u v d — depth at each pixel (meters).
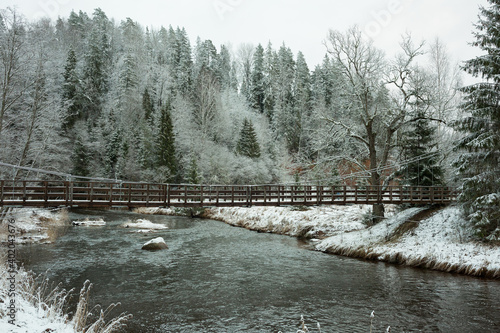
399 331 9.10
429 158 24.05
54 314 6.71
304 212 29.70
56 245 19.34
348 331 9.09
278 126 59.88
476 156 17.00
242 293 12.24
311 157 49.56
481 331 9.09
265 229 28.75
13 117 24.70
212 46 80.81
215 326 9.31
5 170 25.05
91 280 13.14
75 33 68.12
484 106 16.14
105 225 28.62
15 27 21.16
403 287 13.12
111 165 46.12
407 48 23.09
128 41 72.81
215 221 35.84
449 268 15.53
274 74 68.38
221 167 47.28
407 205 25.05
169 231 26.91
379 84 24.44
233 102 70.38
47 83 27.23
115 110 54.56
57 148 32.44
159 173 42.81
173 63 72.62
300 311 10.62
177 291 12.30
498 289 12.71
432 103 23.95
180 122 52.81
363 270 15.78
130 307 10.57
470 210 17.56
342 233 23.61
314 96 64.19
